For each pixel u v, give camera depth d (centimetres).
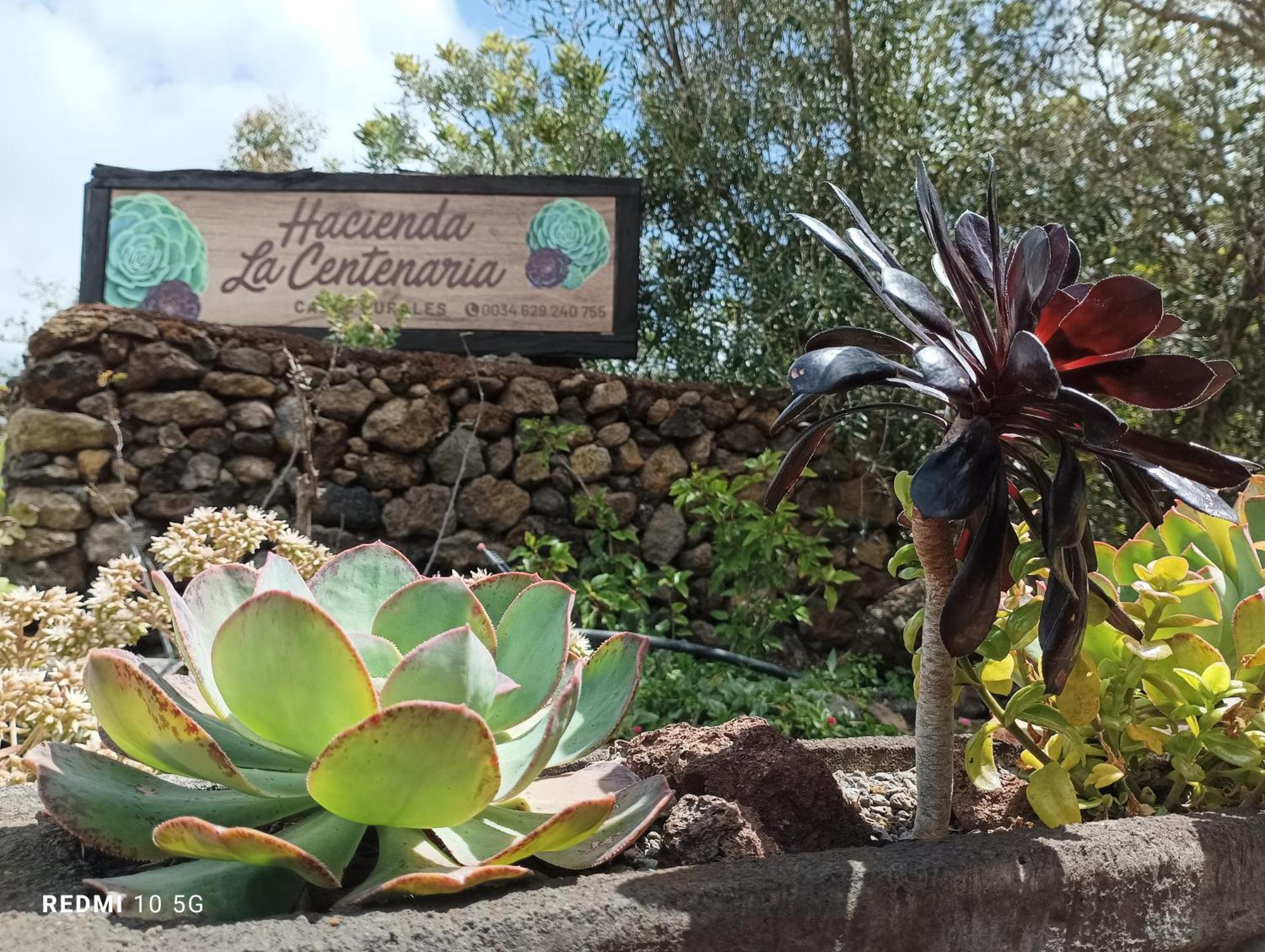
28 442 355
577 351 438
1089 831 106
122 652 100
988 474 94
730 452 444
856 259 111
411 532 400
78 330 366
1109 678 130
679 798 121
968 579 97
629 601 359
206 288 432
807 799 116
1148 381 102
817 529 435
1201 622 125
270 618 83
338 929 74
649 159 517
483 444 416
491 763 81
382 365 407
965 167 461
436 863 90
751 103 487
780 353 465
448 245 442
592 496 413
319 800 86
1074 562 99
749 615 393
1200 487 98
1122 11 457
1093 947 98
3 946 70
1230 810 121
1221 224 427
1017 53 454
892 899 89
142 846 90
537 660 112
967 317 107
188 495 374
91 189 432
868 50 479
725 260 502
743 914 83
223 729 107
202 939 72
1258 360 414
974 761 122
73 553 355
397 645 109
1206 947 107
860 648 413
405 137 707
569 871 102
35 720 122
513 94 670
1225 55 435
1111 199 445
